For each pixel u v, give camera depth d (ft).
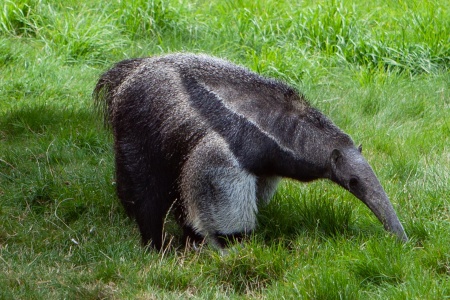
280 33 60.70
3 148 43.78
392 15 62.64
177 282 30.96
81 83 52.70
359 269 30.66
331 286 28.91
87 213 37.45
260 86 32.89
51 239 35.12
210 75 32.76
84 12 62.03
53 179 39.75
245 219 32.30
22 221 36.78
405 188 38.42
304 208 35.63
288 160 32.27
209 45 58.44
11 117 47.01
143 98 33.42
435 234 33.55
